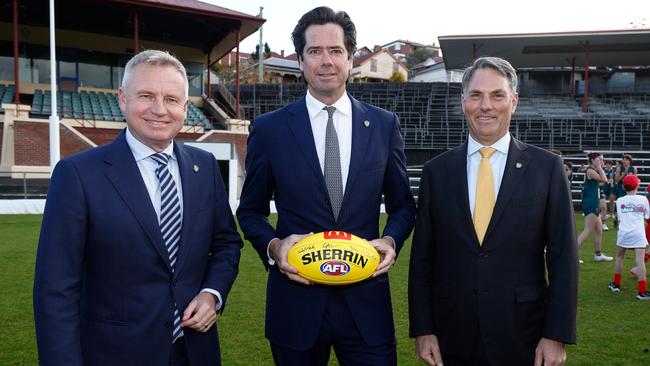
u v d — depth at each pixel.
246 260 7.48
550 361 2.19
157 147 2.12
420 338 2.48
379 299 2.46
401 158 2.62
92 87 23.81
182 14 21.03
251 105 29.30
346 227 2.40
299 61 2.52
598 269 7.10
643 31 23.66
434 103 28.92
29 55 22.64
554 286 2.22
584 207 7.74
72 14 21.77
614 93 31.25
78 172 1.97
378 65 56.88
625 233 5.70
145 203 2.03
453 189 2.38
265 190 2.59
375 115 2.58
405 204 2.64
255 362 3.74
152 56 2.03
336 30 2.34
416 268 2.48
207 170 2.30
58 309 1.86
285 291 2.44
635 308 5.18
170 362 2.11
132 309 1.99
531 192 2.27
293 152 2.44
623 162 12.73
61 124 17.20
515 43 25.78
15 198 14.60
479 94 2.29
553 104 28.30
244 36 23.77
